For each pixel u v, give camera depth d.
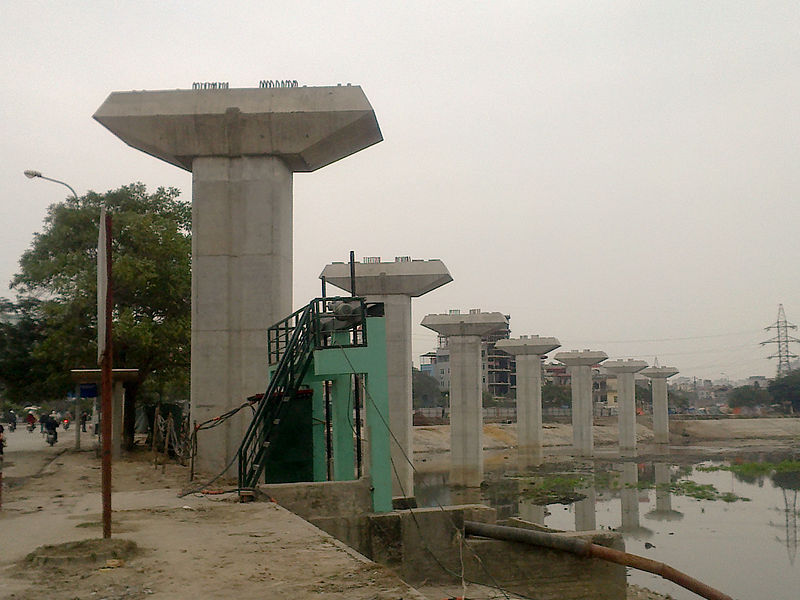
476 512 22.36
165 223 38.56
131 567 10.98
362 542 20.52
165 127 26.27
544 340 91.12
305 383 23.42
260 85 27.06
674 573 19.38
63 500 19.53
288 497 20.03
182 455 30.83
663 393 128.88
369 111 26.17
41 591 9.64
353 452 23.48
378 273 50.81
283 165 26.98
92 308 36.12
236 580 10.16
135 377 33.19
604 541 22.50
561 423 146.88
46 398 39.59
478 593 20.84
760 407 190.38
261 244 26.39
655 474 81.19
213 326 26.16
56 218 37.81
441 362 178.75
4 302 38.53
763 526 49.75
